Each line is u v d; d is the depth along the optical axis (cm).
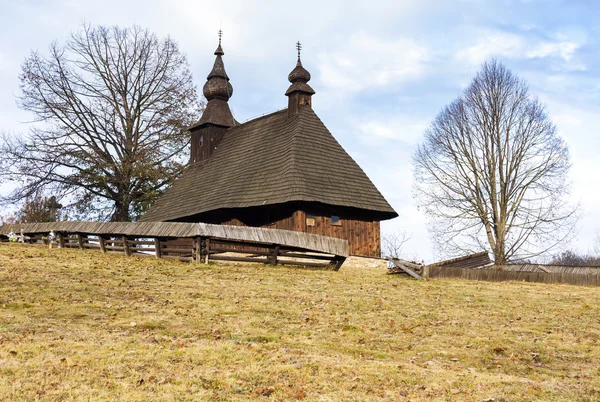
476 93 4272
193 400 992
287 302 1834
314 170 3484
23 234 3506
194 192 4234
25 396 957
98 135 5175
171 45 5444
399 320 1662
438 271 2617
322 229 3388
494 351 1383
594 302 2016
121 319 1512
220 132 4706
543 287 2414
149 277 2161
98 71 5209
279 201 3291
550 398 1075
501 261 4056
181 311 1630
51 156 5009
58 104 5003
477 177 4241
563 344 1452
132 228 2814
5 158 4975
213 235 2586
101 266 2342
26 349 1189
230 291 1970
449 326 1609
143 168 4991
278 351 1295
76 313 1539
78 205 5194
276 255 2734
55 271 2148
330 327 1549
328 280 2359
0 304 1584
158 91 5381
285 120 3975
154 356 1203
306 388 1078
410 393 1080
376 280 2452
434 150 4428
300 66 4003
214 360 1201
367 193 3591
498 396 1079
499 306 1911
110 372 1094
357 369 1198
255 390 1053
